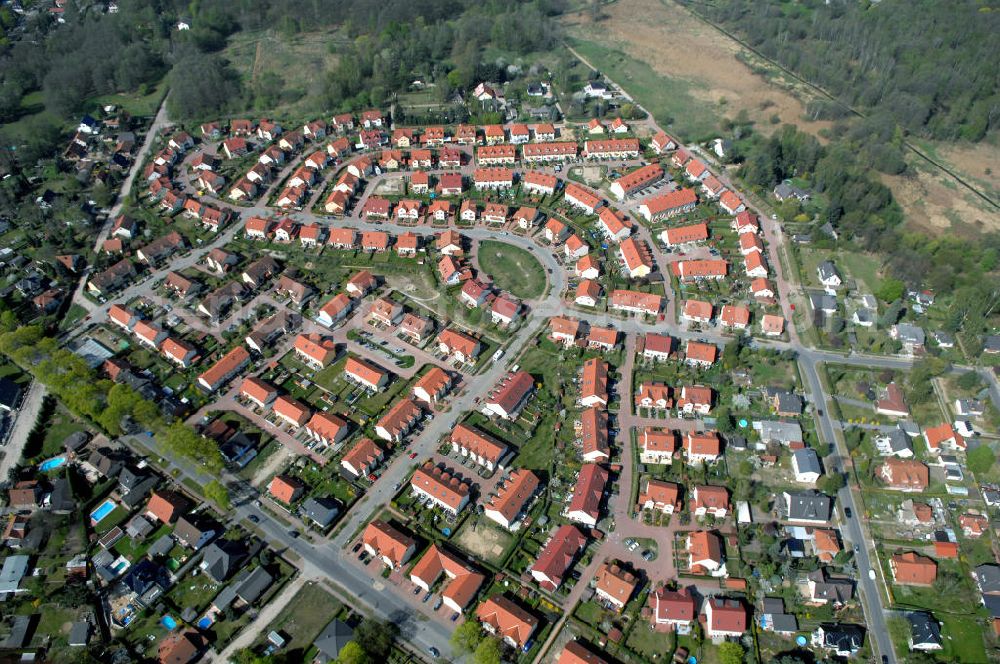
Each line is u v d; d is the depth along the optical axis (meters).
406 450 162.25
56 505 148.38
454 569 136.00
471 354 184.00
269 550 141.25
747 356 185.25
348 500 151.38
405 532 145.25
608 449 159.50
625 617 130.88
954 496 151.25
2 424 169.25
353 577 137.62
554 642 127.25
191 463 159.38
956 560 139.50
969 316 190.00
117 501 152.00
